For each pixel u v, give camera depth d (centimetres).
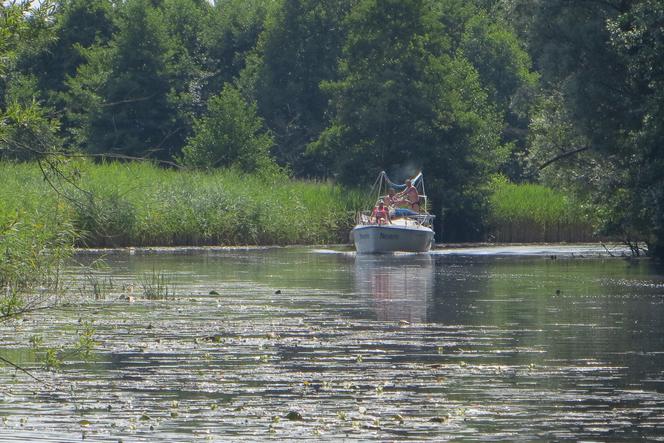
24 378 3900
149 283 7494
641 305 6366
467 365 4209
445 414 3366
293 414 3319
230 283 7694
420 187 17675
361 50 18662
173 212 12506
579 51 11100
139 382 3834
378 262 10519
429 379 3919
